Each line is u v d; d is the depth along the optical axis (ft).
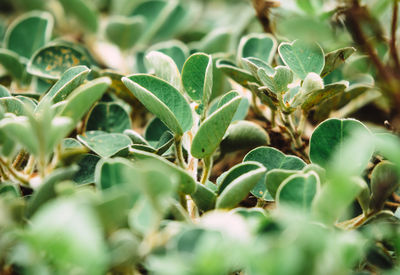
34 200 0.84
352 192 0.83
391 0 1.02
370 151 0.90
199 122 0.97
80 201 0.78
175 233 0.83
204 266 0.77
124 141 0.97
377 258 0.86
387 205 1.00
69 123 0.83
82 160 0.94
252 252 0.78
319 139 0.94
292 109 0.96
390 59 1.00
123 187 0.85
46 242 0.76
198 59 0.95
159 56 0.97
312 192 0.85
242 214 0.85
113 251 0.80
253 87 1.01
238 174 0.91
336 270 0.79
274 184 0.89
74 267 0.79
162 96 0.93
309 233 0.79
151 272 0.83
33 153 0.84
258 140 1.03
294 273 0.78
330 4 1.03
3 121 0.86
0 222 0.82
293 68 0.97
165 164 0.85
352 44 1.01
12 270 0.85
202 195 0.89
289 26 0.97
